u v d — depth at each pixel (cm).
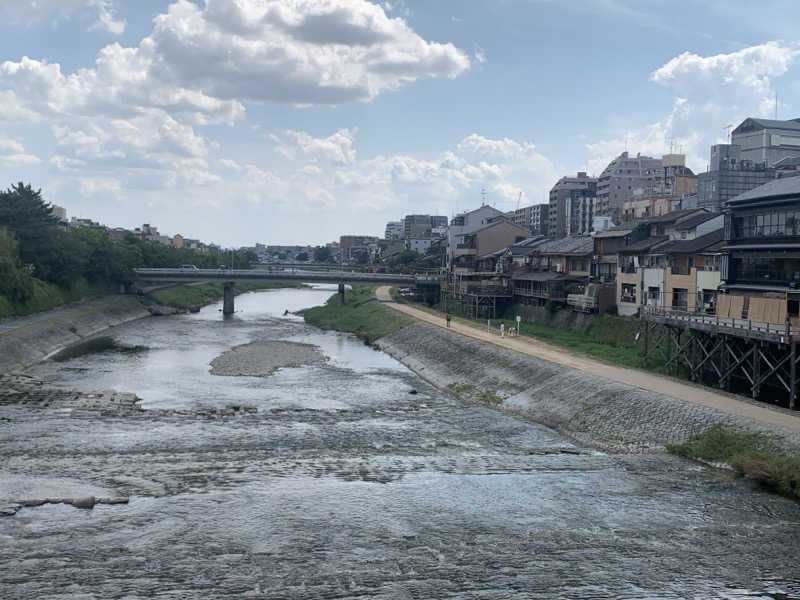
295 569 2014
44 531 2250
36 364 6003
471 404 4619
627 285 6594
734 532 2333
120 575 1948
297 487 2734
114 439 3531
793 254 4322
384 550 2161
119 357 6456
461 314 9412
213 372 5681
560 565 2073
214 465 3023
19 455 3188
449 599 1853
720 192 10112
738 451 3014
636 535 2305
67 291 9569
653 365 4931
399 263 17200
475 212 12638
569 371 4562
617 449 3425
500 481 2850
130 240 13800
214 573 1977
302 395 4838
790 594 1917
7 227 8962
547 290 7794
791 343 3397
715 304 5091
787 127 11975
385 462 3141
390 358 6750
